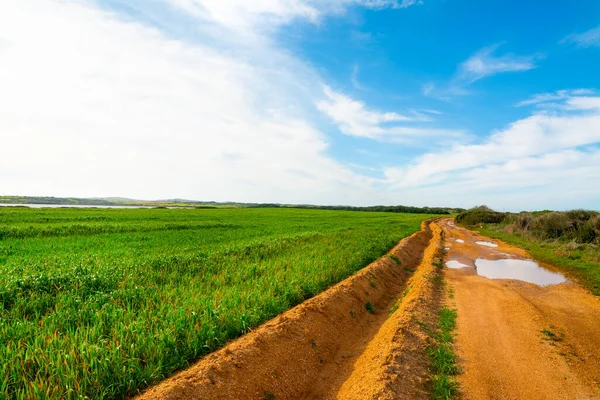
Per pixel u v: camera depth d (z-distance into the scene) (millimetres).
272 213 69688
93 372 5023
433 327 9211
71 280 9398
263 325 7840
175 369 5930
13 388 4723
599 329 9305
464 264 19156
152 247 17969
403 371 6691
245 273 11953
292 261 14547
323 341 8289
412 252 23172
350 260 15484
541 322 9672
